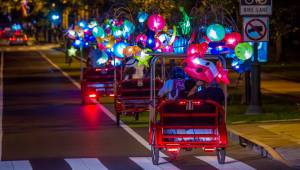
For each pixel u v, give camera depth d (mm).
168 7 24297
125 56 20859
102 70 25547
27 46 99000
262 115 20359
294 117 19875
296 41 61094
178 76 16031
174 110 13375
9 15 128625
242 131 17250
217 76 13703
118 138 17359
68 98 28891
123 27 22219
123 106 19891
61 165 13508
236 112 21500
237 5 23172
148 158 14312
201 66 13641
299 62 49188
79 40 27828
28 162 13906
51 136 17828
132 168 13109
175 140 13383
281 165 13328
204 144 13305
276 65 46625
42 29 116188
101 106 25516
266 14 19750
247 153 14969
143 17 22406
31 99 28719
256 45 20469
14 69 51688
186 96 14570
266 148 14680
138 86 19875
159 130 13312
